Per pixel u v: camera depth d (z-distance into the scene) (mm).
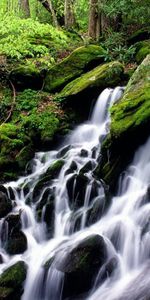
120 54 12039
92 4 14836
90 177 8234
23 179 9211
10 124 10367
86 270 6312
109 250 6703
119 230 6988
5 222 7652
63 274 6324
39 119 10414
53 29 14203
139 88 8734
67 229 7656
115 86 10688
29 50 12984
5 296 6293
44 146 10109
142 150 8109
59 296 6375
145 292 5648
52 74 11836
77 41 15602
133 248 6680
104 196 7816
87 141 10031
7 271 6652
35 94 11555
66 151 9648
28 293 6516
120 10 12500
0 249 7461
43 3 19844
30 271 6703
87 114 10828
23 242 7426
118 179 8070
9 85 11984
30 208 8242
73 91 10625
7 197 8234
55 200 8172
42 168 9391
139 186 7691
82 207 7965
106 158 8359
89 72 11383
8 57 12695
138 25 13594
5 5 18500
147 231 6715
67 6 18328
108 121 10094
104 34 14617
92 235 6777
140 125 7859
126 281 6207
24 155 9594
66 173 8641
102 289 6262
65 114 10750
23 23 13336
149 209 7035
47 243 7508
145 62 9359
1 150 9648
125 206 7508
